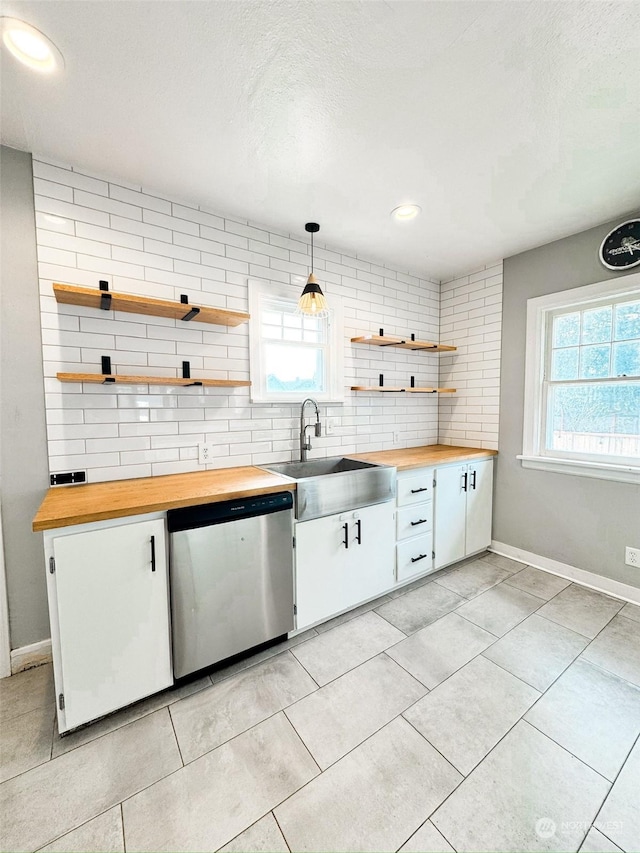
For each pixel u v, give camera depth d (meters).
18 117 1.44
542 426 2.77
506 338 2.93
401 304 3.14
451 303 3.36
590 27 1.09
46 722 1.44
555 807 1.12
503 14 1.06
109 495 1.58
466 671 1.70
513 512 2.94
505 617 2.12
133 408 1.95
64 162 1.73
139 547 1.44
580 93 1.34
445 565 2.74
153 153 1.67
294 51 1.18
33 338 1.70
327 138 1.58
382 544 2.27
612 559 2.38
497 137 1.58
